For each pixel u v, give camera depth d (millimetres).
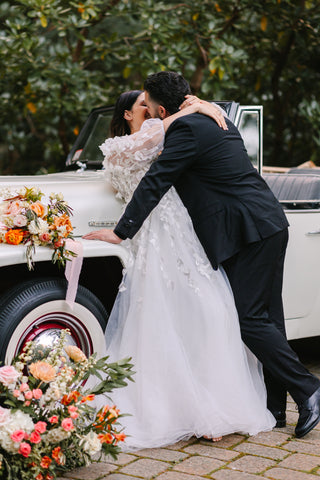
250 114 3635
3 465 2342
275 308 3121
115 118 3635
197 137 2881
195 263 2924
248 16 7262
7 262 2633
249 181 2982
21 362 2572
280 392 3119
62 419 2436
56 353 2586
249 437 2967
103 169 3893
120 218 2906
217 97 6383
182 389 2812
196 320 2869
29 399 2396
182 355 2842
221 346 2857
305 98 7242
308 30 6980
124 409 2846
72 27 5992
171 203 2973
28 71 6352
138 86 7215
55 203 2795
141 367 2830
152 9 6320
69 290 2787
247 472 2582
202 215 2938
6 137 8383
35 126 8641
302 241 3670
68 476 2533
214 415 2818
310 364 4281
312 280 3736
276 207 3029
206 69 7316
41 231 2660
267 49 7562
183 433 2855
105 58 6750
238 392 2873
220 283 2947
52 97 6504
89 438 2436
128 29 7766
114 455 2490
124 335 2891
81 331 2928
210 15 6723
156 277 2881
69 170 4109
